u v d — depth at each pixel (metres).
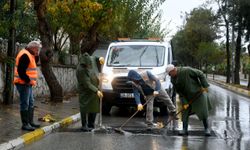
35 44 10.96
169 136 11.13
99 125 12.51
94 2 18.67
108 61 16.33
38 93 19.47
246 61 72.38
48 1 17.05
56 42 25.67
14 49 15.35
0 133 10.27
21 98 10.84
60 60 25.34
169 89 15.93
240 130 12.41
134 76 12.40
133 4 31.42
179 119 14.52
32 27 20.30
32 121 11.30
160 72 15.55
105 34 28.50
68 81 24.91
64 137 10.81
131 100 15.27
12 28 15.27
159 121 14.13
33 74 10.96
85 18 20.30
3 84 15.87
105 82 15.43
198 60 77.81
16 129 10.86
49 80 17.75
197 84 11.30
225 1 43.97
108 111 15.85
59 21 22.58
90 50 21.09
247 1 36.62
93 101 11.65
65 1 18.05
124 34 31.22
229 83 48.34
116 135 11.20
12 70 15.48
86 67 11.47
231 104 21.77
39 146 9.60
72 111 15.15
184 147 9.65
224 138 10.95
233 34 50.22
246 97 27.73
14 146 9.14
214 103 22.31
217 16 49.34
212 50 70.56
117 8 21.84
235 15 38.41
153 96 12.48
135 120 14.28
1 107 14.76
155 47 16.72
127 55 16.50
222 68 86.88
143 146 9.72
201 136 11.21
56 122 12.41
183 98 11.39
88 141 10.28
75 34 25.00
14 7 15.12
